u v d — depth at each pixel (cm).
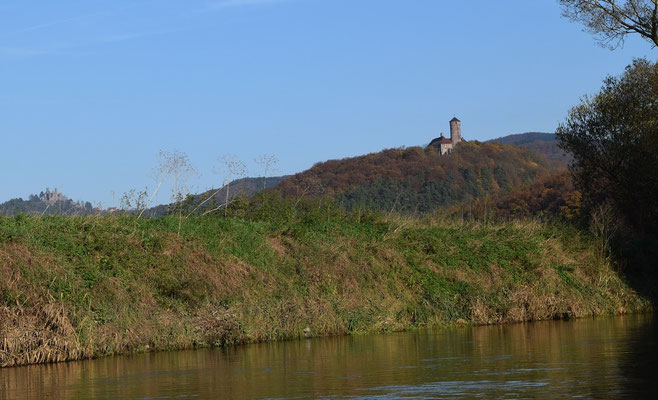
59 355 1847
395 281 2827
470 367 1541
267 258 2594
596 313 3064
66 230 2233
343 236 2945
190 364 1708
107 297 2073
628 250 3538
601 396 1160
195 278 2316
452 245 3166
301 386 1338
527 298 2902
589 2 4047
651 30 3975
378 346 2012
